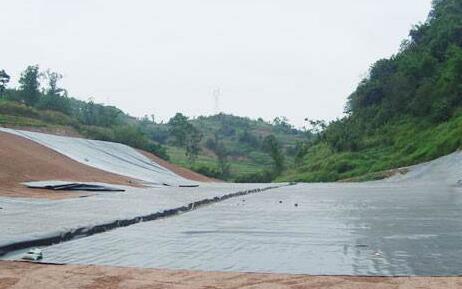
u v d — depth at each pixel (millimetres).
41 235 7969
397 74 51875
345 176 42438
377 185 27734
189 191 20750
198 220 10820
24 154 25016
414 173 33906
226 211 12898
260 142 78812
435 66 50188
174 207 12773
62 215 10945
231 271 6020
